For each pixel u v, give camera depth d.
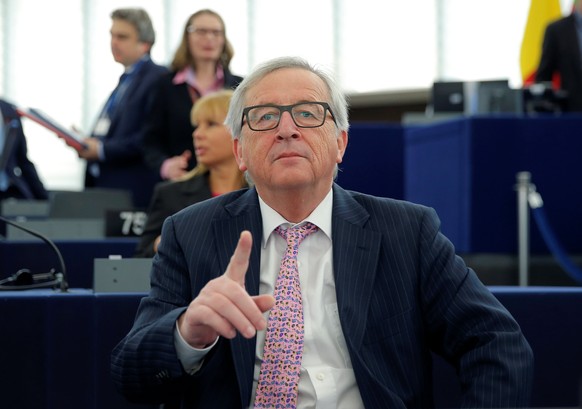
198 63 5.75
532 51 9.52
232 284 1.83
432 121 6.47
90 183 6.70
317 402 2.06
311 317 2.13
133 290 2.69
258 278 2.14
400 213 2.24
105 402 2.42
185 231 2.22
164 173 5.57
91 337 2.42
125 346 2.03
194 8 12.20
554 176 5.20
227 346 2.09
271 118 2.17
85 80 12.65
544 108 6.76
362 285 2.12
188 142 5.71
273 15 11.93
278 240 2.21
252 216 2.21
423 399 2.13
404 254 2.17
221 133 3.79
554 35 8.12
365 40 11.41
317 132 2.16
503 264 5.13
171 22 12.25
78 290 2.77
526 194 5.03
